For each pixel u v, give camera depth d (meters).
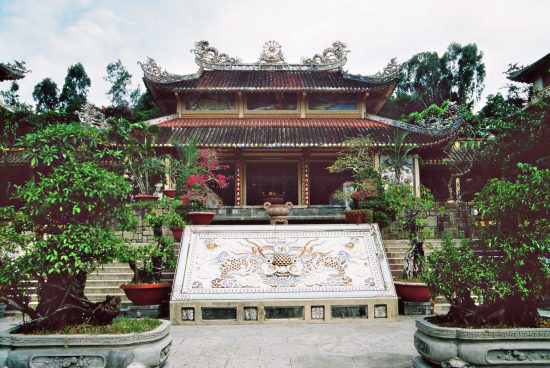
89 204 6.45
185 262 12.66
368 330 10.34
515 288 6.11
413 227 14.07
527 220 6.32
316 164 31.11
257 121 30.98
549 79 25.03
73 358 5.61
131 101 59.66
